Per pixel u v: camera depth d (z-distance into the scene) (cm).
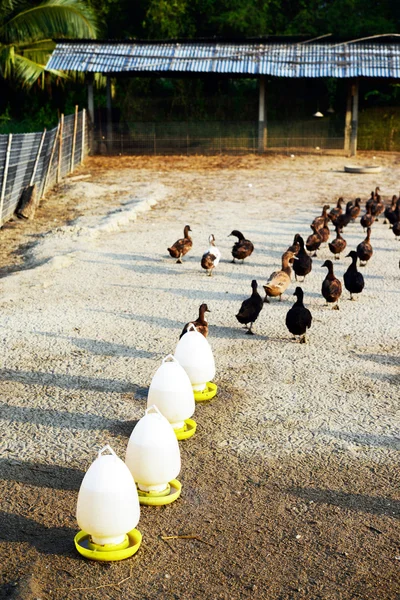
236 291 1398
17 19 3547
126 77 3856
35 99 4000
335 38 3491
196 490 696
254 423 838
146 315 1236
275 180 2803
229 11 4341
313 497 685
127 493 590
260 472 730
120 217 2020
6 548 604
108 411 861
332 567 583
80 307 1271
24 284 1409
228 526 639
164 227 1991
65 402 884
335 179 2838
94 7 4216
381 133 3731
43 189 2398
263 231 1967
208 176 2878
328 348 1084
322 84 3991
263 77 3397
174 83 4059
